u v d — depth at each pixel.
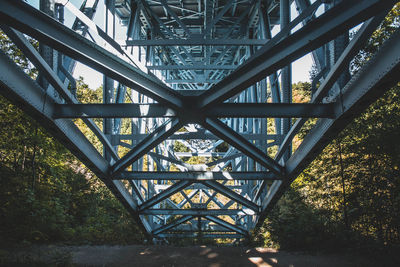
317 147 8.45
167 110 6.96
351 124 12.70
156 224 16.70
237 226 16.02
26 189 13.56
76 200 19.67
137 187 12.84
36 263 8.17
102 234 14.29
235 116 6.98
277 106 7.00
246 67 5.58
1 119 14.85
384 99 11.80
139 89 5.96
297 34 4.91
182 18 14.16
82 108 7.25
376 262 8.84
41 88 6.79
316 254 10.44
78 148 8.53
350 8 4.35
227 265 9.49
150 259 10.15
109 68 5.42
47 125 7.37
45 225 12.35
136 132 12.19
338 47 6.74
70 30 4.86
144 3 11.66
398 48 5.00
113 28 8.21
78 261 9.58
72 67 8.09
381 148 10.62
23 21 4.40
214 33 15.22
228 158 11.35
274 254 10.76
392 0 4.01
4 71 5.64
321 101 7.74
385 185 11.11
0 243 10.04
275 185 11.91
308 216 12.80
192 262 9.86
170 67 12.02
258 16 12.28
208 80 14.30
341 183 14.72
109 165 10.53
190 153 22.02
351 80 6.42
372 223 11.44
